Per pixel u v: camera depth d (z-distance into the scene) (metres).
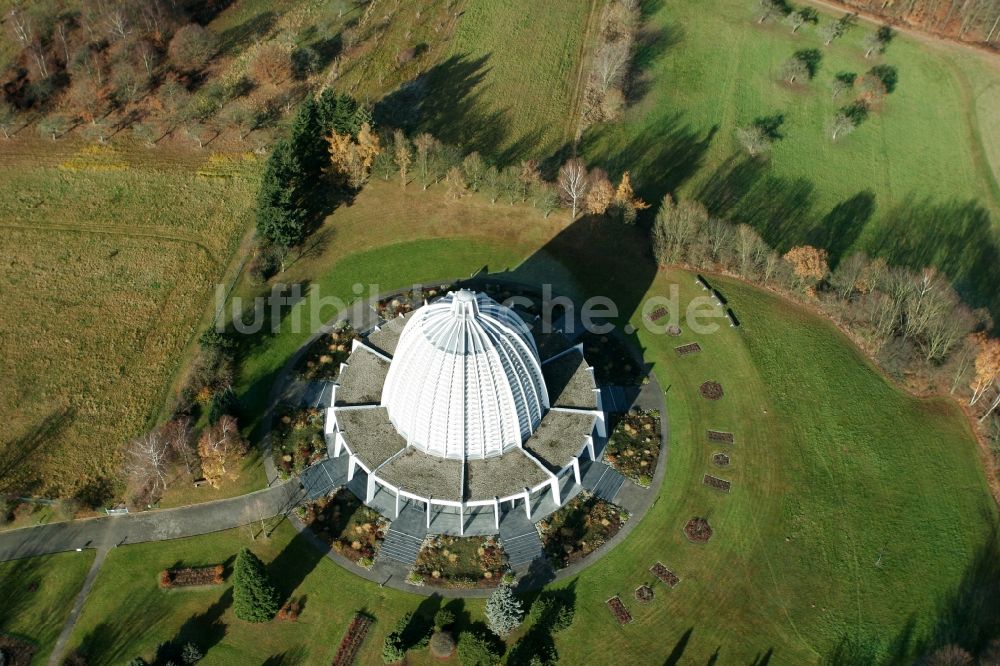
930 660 101.56
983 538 115.50
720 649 103.06
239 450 117.88
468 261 151.62
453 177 158.00
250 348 135.88
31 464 120.00
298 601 106.38
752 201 164.88
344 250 152.12
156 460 113.62
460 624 104.62
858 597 108.25
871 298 138.75
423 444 116.50
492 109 180.25
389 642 99.88
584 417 122.44
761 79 195.38
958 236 160.38
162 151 167.75
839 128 178.00
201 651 100.94
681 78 193.50
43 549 110.81
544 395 121.06
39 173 161.88
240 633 103.19
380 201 160.38
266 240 147.75
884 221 162.50
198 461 119.12
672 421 128.88
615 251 154.25
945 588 109.75
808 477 121.44
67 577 107.94
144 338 136.25
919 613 107.00
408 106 179.38
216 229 153.88
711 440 126.19
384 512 116.50
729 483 120.62
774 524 115.69
